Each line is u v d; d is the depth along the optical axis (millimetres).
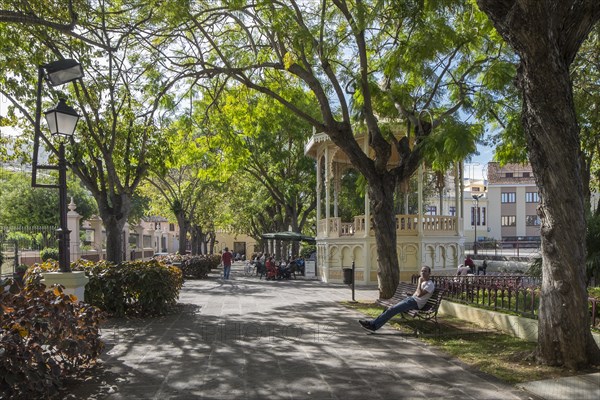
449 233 22734
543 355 6742
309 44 12586
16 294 5609
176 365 6984
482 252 46344
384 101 14211
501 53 14344
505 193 62281
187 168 33812
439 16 13008
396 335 9219
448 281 12797
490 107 14031
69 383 6121
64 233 8680
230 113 17500
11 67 11789
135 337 9070
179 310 12945
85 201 43250
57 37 12523
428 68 13125
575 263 6523
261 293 18219
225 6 13438
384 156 13570
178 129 16766
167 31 13375
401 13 12336
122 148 14039
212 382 6152
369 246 22234
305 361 7207
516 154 14742
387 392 5723
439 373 6512
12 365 4609
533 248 48250
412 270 21750
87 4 11273
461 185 23422
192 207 33750
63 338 5777
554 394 5469
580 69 14750
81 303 6812
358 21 11422
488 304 10391
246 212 38625
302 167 29922
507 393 5637
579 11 6535
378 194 13727
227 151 17109
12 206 37531
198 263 27859
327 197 24031
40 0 10727
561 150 6535
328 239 23734
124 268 11898
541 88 6543
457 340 8664
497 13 6727
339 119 21750
